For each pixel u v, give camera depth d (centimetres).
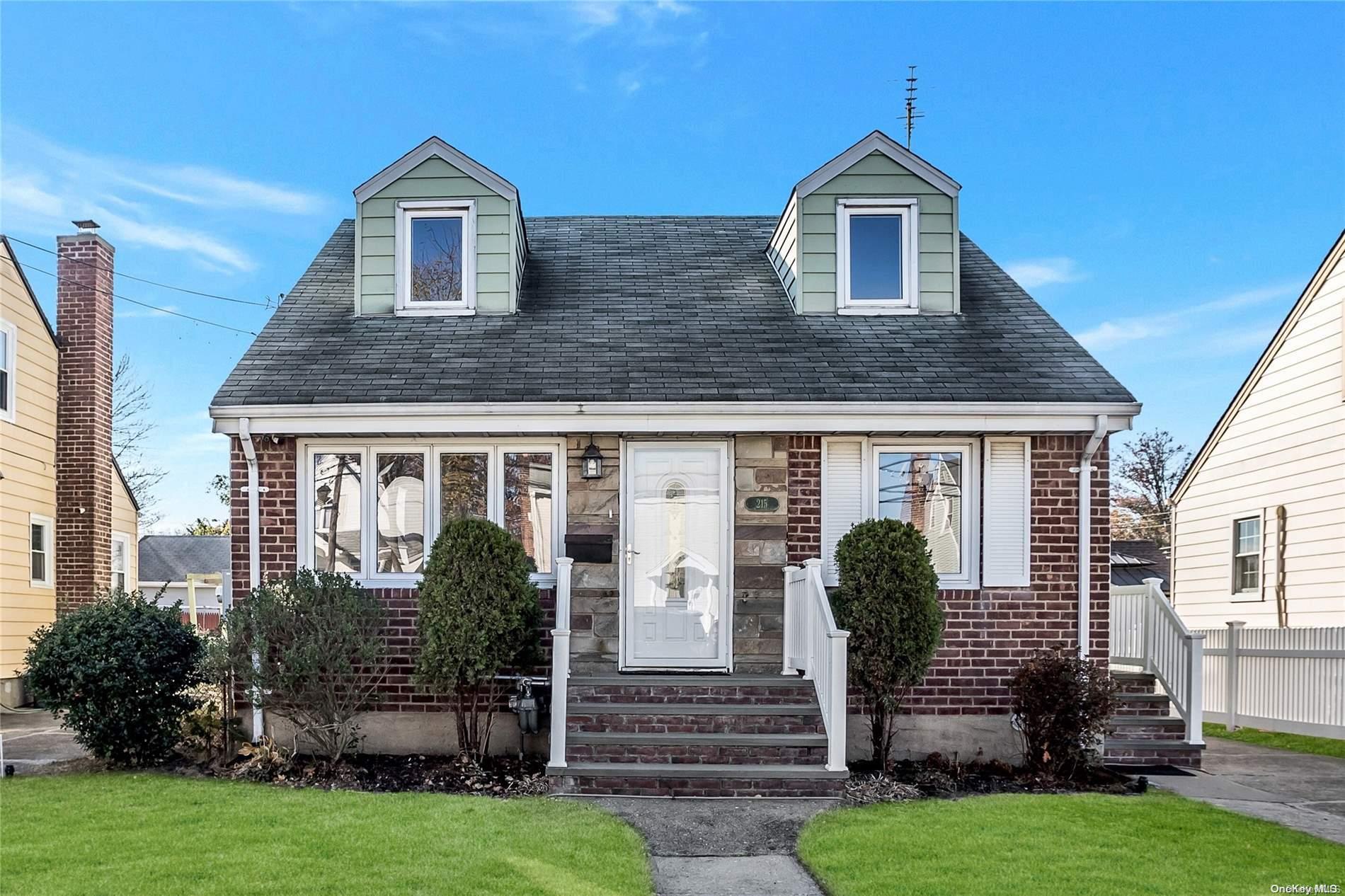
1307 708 1162
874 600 834
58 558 1531
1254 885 532
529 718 852
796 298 1082
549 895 495
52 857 552
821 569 923
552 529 940
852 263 1095
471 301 1070
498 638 836
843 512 939
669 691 857
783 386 908
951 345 1004
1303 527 1348
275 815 653
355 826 624
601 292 1126
